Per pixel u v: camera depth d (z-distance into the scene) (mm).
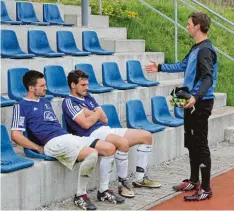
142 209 7152
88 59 11078
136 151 8414
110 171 7375
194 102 7301
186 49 14828
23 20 11867
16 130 7121
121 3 16688
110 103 10047
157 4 17172
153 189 8070
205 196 7680
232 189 8227
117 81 10719
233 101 13203
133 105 9383
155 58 13195
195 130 7668
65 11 13969
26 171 6711
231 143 11492
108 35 13422
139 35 14648
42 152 7227
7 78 8797
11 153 7043
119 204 7305
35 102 7305
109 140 7617
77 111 7652
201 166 7703
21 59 9664
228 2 19516
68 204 7207
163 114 10078
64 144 7066
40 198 6957
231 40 16531
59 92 9125
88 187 7824
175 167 9359
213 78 7594
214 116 11336
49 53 10352
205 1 18938
